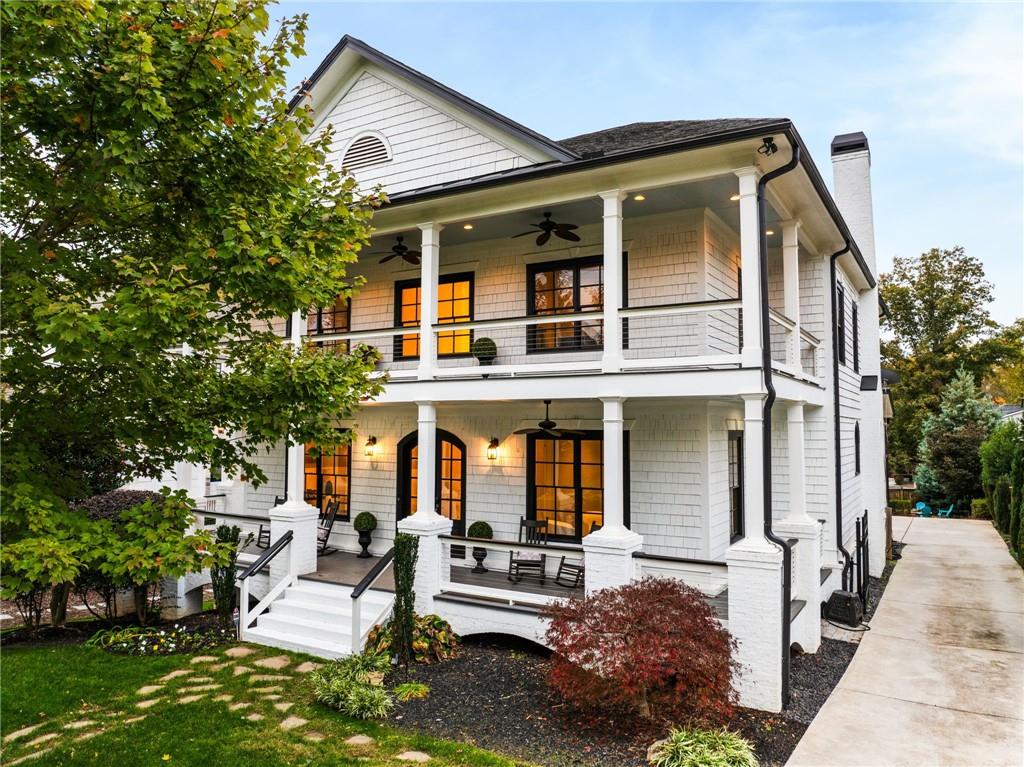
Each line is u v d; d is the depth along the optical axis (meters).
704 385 7.87
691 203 9.77
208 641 9.38
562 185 8.92
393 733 6.40
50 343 4.71
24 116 4.26
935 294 38.41
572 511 10.91
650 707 6.81
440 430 12.30
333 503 12.70
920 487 28.31
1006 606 11.61
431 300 10.03
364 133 12.51
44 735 6.31
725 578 9.89
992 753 6.07
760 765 5.86
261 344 6.68
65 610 10.25
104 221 5.20
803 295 12.30
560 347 11.15
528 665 8.33
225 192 5.22
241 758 5.80
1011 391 36.97
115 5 4.20
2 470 4.80
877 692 7.62
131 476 7.75
